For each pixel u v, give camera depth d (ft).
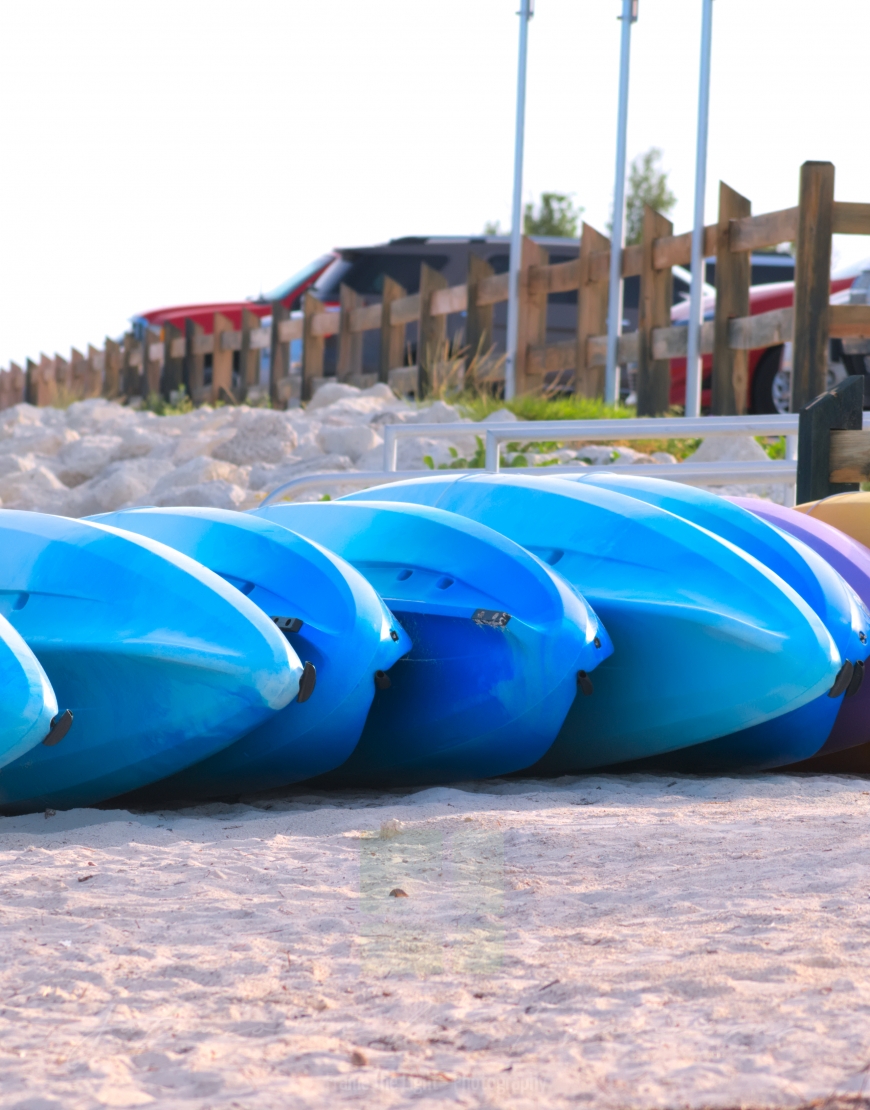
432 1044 22.84
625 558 54.39
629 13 143.13
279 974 27.04
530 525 57.47
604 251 146.92
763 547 55.57
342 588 49.98
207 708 45.14
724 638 51.13
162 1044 23.17
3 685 40.57
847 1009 23.59
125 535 48.57
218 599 45.83
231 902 32.81
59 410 206.39
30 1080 21.52
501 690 50.85
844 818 41.68
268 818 44.39
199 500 113.70
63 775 47.93
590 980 25.79
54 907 32.55
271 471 125.08
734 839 38.32
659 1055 21.74
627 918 30.40
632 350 142.00
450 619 52.26
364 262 202.90
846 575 57.88
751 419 76.95
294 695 45.93
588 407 133.28
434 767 54.08
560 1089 20.47
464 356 158.71
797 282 111.65
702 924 29.58
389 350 172.24
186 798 52.65
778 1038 22.21
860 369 130.31
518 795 48.85
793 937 28.12
